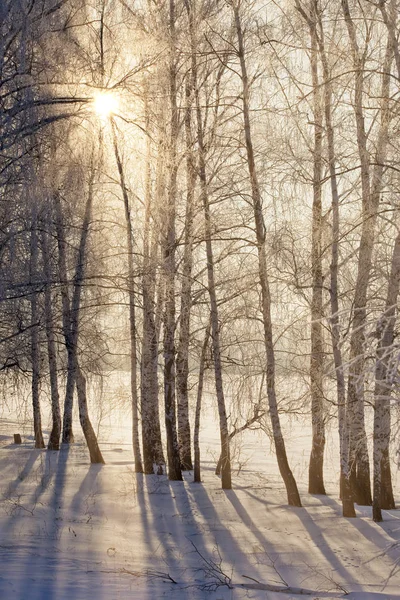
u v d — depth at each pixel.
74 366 21.45
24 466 20.36
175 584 9.83
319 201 15.93
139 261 18.62
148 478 18.61
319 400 16.25
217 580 10.05
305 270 15.55
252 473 20.53
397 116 14.20
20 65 13.55
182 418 21.81
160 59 15.89
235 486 17.84
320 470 17.08
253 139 16.41
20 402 34.81
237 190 16.72
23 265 17.20
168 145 17.80
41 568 10.18
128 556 11.18
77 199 17.53
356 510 14.93
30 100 13.39
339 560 11.11
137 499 15.76
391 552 11.24
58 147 15.50
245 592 9.56
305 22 15.73
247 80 15.70
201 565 10.82
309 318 15.86
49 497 15.55
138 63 14.78
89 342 22.89
